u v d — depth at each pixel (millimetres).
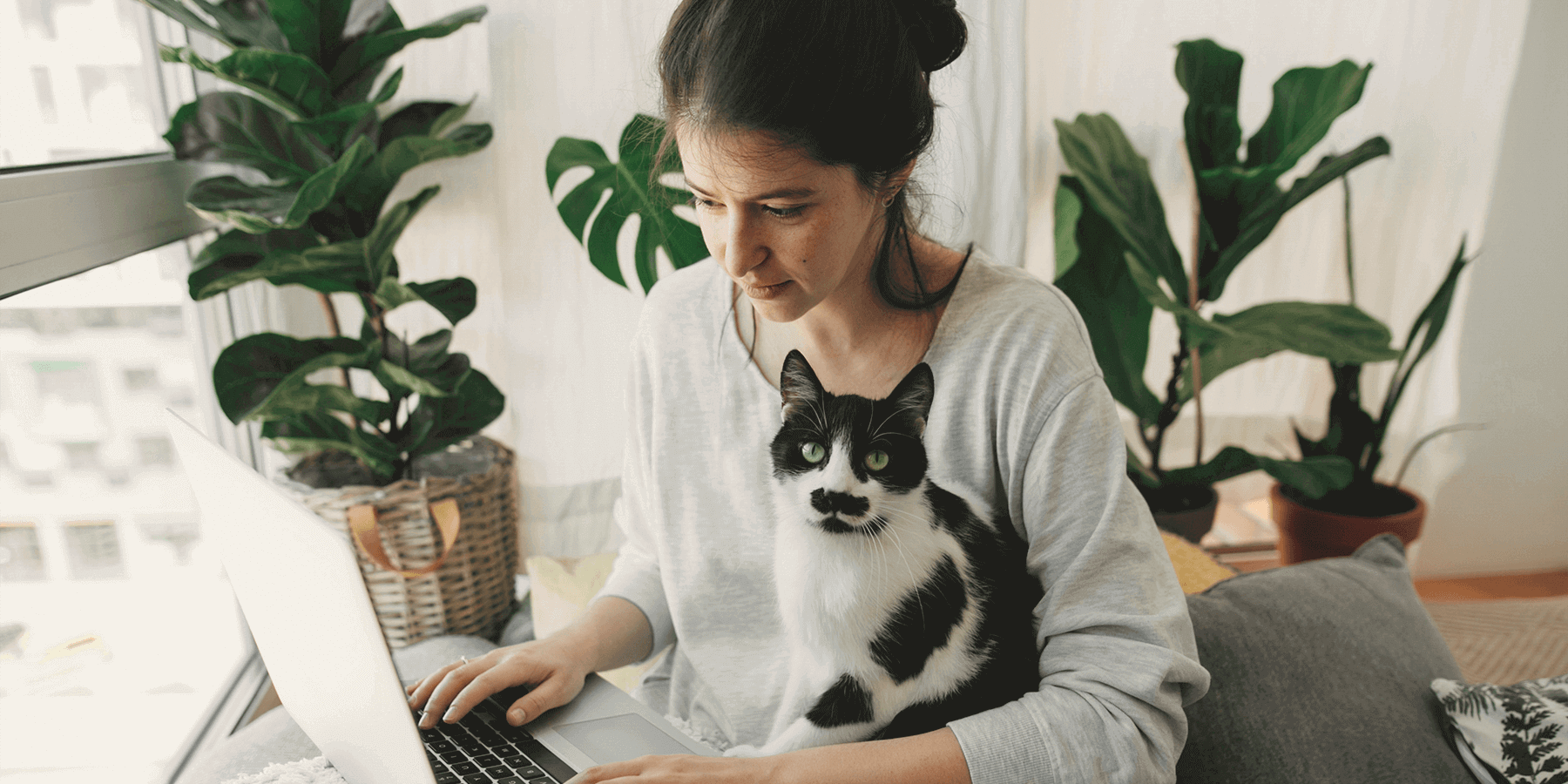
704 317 826
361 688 524
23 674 1062
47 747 1087
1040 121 1721
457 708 696
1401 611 959
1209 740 814
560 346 1620
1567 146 1761
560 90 1506
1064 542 687
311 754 815
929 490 738
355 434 1350
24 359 1069
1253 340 1631
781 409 787
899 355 754
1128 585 663
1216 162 1638
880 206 668
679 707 906
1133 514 689
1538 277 1847
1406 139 1779
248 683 1418
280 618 607
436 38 1378
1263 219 1605
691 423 830
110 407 1208
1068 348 706
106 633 1187
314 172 1315
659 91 662
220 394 1249
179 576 1339
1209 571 1216
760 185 557
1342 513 1741
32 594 1081
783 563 762
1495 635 1519
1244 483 2072
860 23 542
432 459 1547
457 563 1415
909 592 718
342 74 1312
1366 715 838
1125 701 630
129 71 1290
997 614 720
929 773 616
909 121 582
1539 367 1909
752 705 832
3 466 1037
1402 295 1879
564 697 738
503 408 1479
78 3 1163
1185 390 1753
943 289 733
